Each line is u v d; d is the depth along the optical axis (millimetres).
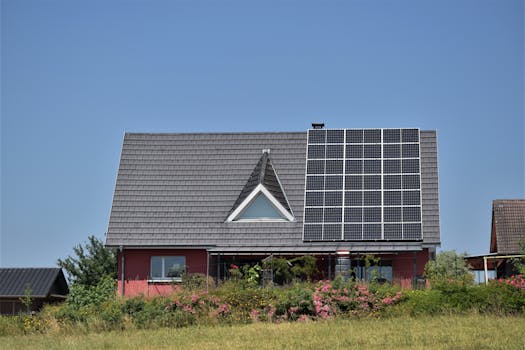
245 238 44188
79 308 36438
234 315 33562
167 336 29922
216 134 49406
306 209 44312
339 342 26594
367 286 34531
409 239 42750
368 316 33031
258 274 41625
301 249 42781
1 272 55531
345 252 41938
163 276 44594
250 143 48750
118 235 44906
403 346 25469
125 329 33000
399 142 46500
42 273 55312
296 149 48062
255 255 43688
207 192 46781
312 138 47438
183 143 49188
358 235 43062
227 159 48219
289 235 43938
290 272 41906
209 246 44031
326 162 46125
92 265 58188
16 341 31031
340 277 35062
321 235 43250
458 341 25875
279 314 33812
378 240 42812
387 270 43031
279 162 47562
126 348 27375
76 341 29703
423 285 40781
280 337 28297
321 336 28172
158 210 46062
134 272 44594
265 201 45062
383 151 46219
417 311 33031
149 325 33156
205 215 45625
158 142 49344
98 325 33344
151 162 48438
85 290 41094
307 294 33938
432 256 45531
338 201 44375
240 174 47500
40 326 34188
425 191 45000
